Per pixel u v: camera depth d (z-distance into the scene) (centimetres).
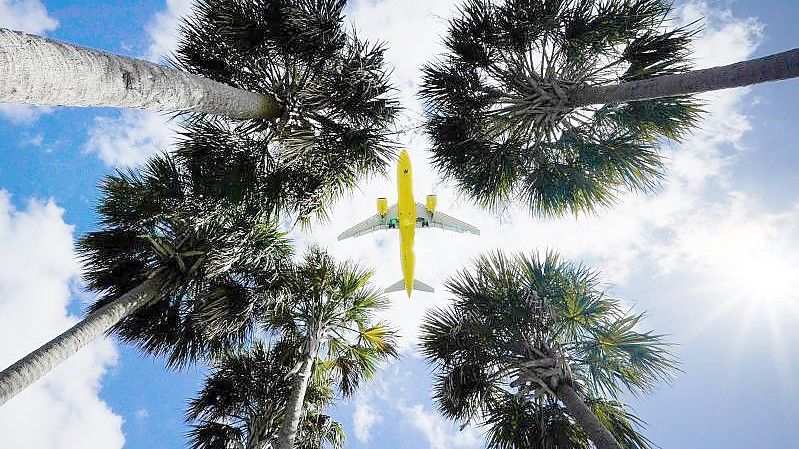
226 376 902
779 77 465
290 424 764
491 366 718
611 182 728
